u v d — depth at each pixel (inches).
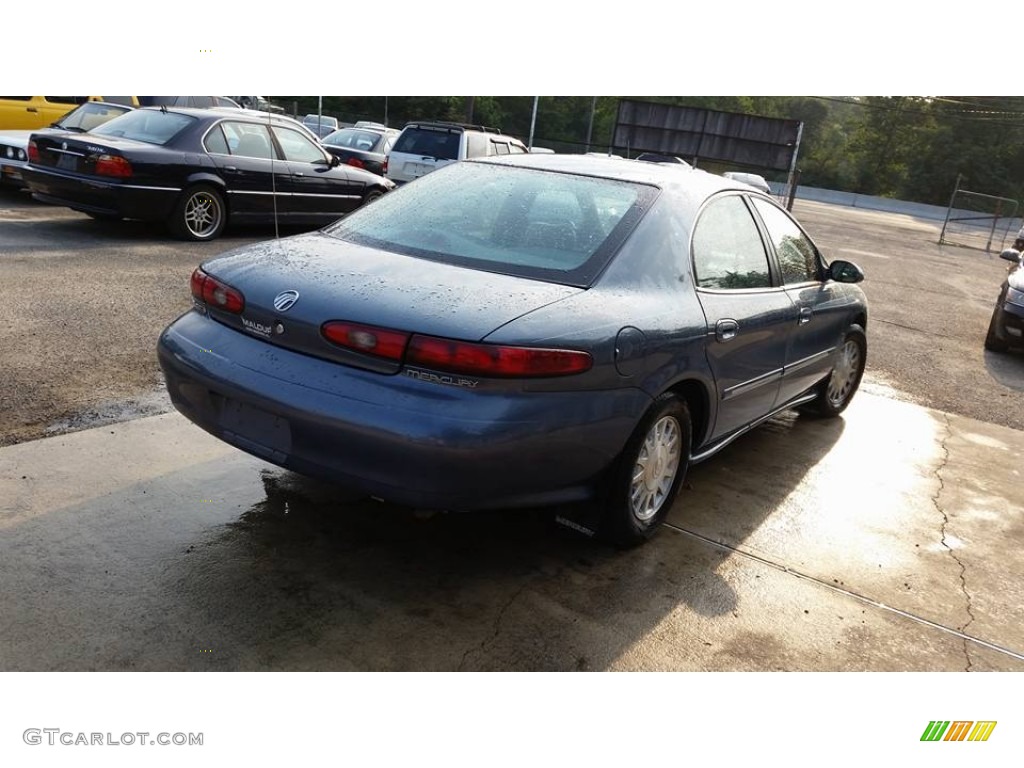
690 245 133.2
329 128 986.1
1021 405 251.6
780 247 167.6
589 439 109.7
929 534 150.1
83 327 214.1
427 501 99.9
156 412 163.8
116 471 137.3
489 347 97.8
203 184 353.7
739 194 156.6
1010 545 149.3
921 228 1358.3
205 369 111.4
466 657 101.5
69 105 494.3
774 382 162.2
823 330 181.2
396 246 123.3
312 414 101.0
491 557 124.5
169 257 317.4
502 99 2187.5
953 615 123.9
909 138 2407.7
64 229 356.5
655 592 120.0
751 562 132.3
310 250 121.9
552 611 112.3
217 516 126.7
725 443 153.8
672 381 122.6
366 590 112.2
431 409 97.5
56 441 145.6
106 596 104.4
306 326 104.2
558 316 105.8
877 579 131.7
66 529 118.1
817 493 163.5
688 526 142.5
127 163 329.1
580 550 129.6
